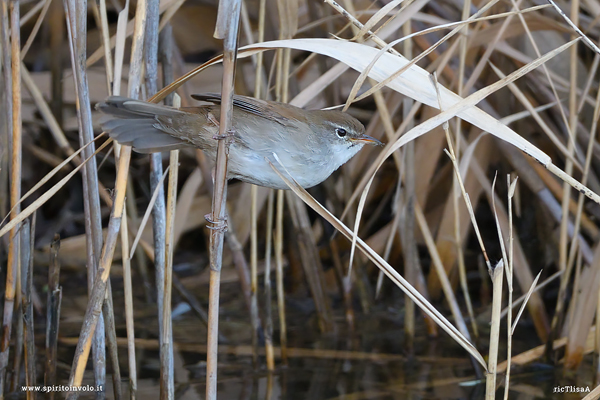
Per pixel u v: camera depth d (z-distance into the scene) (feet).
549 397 28.07
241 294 39.52
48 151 43.32
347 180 37.09
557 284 37.22
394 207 32.94
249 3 42.83
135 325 35.45
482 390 29.01
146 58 22.59
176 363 31.30
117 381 23.53
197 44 44.52
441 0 33.88
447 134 17.94
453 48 27.84
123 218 22.58
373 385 29.37
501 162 38.37
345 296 36.50
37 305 35.50
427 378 30.12
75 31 20.48
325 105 39.17
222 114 17.42
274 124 21.97
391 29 26.53
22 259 24.44
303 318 37.27
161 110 20.08
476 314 36.81
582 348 29.63
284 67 28.04
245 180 22.65
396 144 17.72
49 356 25.05
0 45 26.09
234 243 33.22
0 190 32.07
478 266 41.04
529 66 17.63
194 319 36.70
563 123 34.37
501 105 35.60
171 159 22.16
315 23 30.58
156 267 23.89
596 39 34.35
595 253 29.40
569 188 29.40
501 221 34.65
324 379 30.04
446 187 39.19
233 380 29.71
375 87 18.35
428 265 40.91
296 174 22.79
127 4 21.02
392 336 35.09
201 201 42.29
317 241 42.04
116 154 22.12
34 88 29.09
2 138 29.58
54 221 44.42
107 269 20.02
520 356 31.32
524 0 32.58
